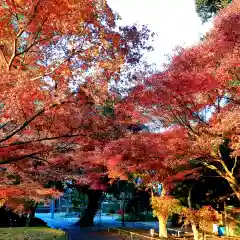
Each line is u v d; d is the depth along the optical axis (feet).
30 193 34.27
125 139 32.12
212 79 27.02
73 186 87.51
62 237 46.16
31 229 50.67
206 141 30.60
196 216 41.68
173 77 26.00
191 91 27.45
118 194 101.86
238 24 27.76
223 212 63.67
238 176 44.45
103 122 21.71
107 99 21.45
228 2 56.39
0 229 50.67
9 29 19.49
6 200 35.91
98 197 97.45
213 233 62.08
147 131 35.24
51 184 59.72
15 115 18.95
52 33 20.42
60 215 153.07
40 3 17.89
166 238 55.36
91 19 19.92
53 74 20.34
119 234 69.72
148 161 39.11
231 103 32.40
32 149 24.12
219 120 29.68
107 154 36.76
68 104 20.21
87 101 20.75
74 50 20.90
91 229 83.25
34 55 22.24
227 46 28.40
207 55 28.53
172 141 33.27
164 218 52.49
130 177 58.08
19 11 18.33
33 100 18.74
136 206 101.81
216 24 29.89
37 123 21.22
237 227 60.13
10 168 30.83
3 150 23.39
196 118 31.32
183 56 28.99
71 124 21.22
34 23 19.10
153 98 26.66
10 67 20.85
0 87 17.69
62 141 23.79
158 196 54.60
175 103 29.07
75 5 18.07
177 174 45.01
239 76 28.78
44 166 32.83
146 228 82.99
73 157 35.55
